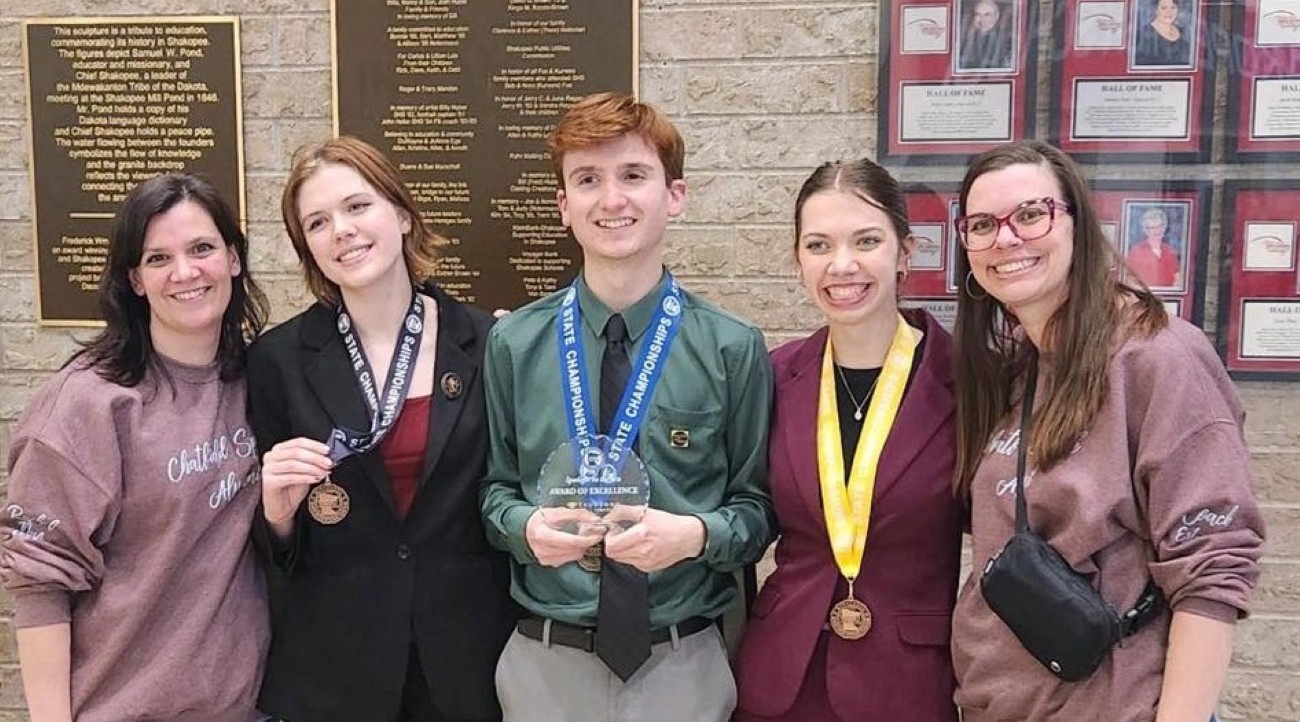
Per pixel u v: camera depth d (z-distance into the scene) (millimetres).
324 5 2551
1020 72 2361
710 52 2459
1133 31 2324
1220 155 2324
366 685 1859
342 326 1961
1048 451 1595
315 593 1892
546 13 2477
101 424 1798
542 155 2508
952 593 1825
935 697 1775
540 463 1873
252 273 2631
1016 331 1775
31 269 2693
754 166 2475
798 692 1806
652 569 1714
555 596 1834
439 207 2547
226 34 2582
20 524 1787
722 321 1913
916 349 1899
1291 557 2398
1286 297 2332
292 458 1790
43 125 2643
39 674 1808
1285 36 2283
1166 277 2363
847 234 1790
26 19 2625
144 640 1840
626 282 1886
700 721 1803
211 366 1951
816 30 2430
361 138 2553
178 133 2619
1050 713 1588
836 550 1798
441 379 1923
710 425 1855
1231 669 2451
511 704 1848
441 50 2514
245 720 1953
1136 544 1571
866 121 2432
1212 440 1503
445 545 1896
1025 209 1610
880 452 1811
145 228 1831
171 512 1831
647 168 1844
